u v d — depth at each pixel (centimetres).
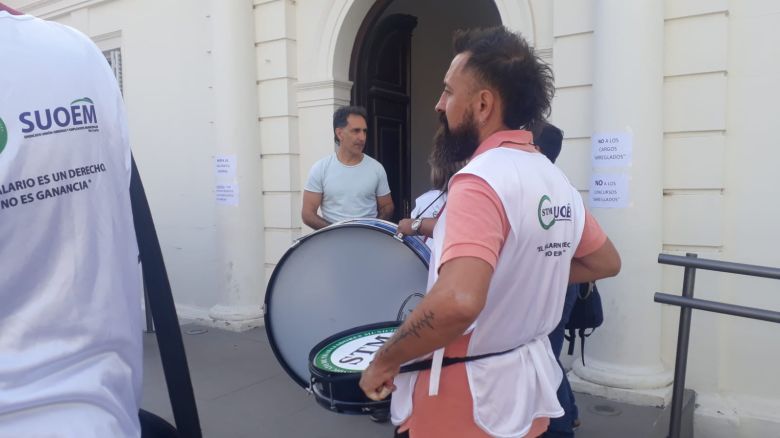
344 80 511
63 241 85
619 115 336
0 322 81
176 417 111
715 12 328
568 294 253
